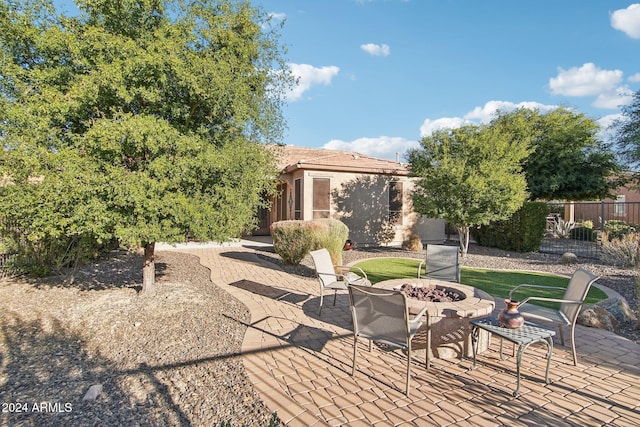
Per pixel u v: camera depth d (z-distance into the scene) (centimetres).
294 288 727
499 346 428
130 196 432
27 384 334
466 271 932
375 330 337
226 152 523
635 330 486
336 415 280
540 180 1798
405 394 312
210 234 517
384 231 1545
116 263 981
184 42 489
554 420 274
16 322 500
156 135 445
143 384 332
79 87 444
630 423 270
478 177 1048
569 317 374
